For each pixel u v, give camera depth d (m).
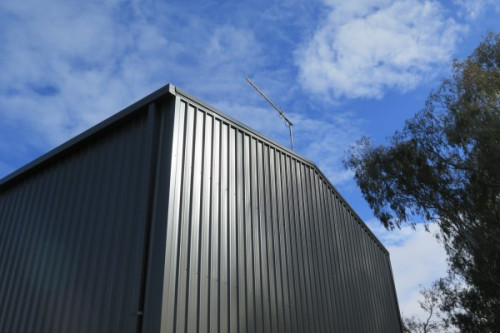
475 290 21.19
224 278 5.89
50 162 8.30
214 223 6.11
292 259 7.93
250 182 7.44
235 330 5.73
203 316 5.26
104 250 5.81
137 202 5.67
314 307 8.19
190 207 5.74
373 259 14.09
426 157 18.20
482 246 17.17
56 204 7.45
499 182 16.22
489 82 16.47
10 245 8.08
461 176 17.53
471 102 16.73
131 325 4.78
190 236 5.55
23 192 8.73
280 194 8.36
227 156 7.01
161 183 5.64
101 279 5.59
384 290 14.45
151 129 6.09
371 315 11.77
